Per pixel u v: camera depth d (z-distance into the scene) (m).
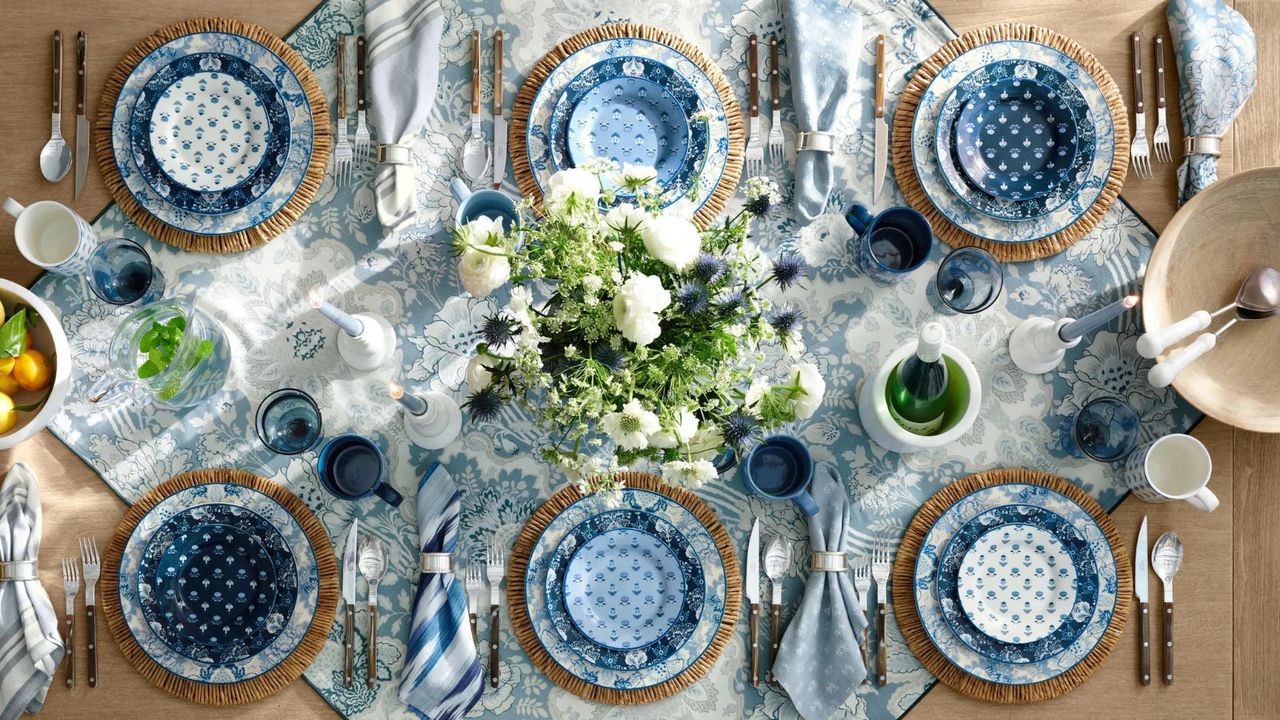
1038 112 1.60
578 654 1.54
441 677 1.50
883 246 1.58
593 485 1.25
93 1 1.58
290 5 1.59
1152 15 1.64
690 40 1.62
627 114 1.59
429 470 1.53
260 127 1.57
